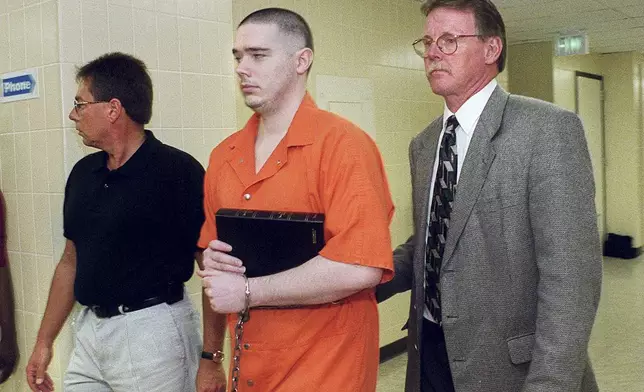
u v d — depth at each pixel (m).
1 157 2.63
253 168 1.40
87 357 1.97
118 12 2.46
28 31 2.44
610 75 8.30
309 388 1.31
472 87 1.51
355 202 1.27
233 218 1.33
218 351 1.86
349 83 4.04
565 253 1.33
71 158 2.40
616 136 8.34
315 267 1.26
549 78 6.80
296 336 1.32
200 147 2.74
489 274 1.44
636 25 6.00
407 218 4.69
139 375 1.89
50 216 2.46
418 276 1.63
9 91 2.55
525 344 1.43
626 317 5.48
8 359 2.60
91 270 1.91
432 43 1.51
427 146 1.68
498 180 1.42
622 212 8.38
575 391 1.31
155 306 1.93
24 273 2.59
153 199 1.92
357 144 1.31
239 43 1.34
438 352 1.59
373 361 1.41
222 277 1.31
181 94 2.66
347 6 4.02
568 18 5.59
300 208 1.33
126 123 1.96
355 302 1.36
